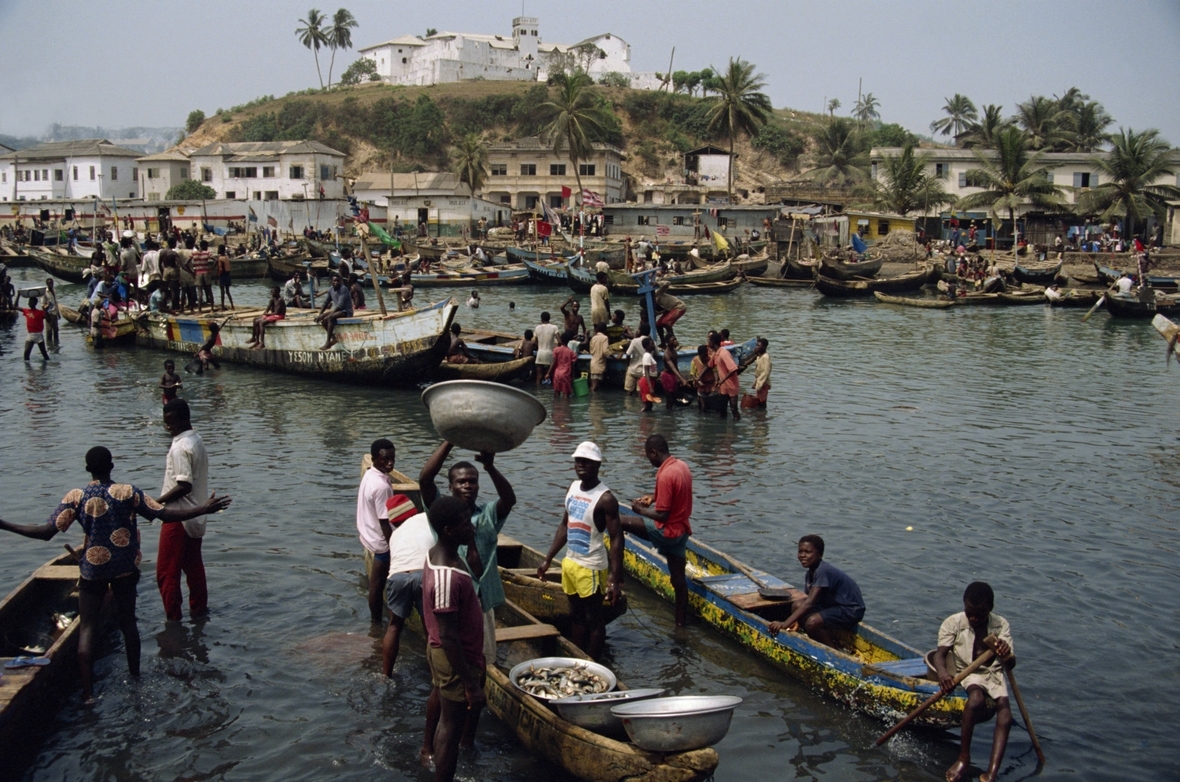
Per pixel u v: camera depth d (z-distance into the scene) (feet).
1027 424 63.52
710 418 63.87
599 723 22.13
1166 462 53.36
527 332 77.41
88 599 25.91
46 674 24.66
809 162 353.10
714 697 20.93
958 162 243.19
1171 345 69.56
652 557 34.32
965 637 24.47
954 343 107.04
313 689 26.78
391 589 26.25
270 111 370.32
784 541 39.27
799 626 29.40
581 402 68.80
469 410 23.56
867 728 25.57
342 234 244.01
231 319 82.12
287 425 59.52
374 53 428.56
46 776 22.58
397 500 30.04
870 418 64.75
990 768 23.07
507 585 30.63
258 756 23.59
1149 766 23.85
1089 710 26.50
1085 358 96.17
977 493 46.78
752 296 164.96
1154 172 206.28
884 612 32.32
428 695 26.63
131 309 95.86
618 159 288.51
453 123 349.00
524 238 235.20
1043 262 186.70
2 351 89.30
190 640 29.50
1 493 43.96
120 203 249.34
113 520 25.88
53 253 169.37
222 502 28.48
